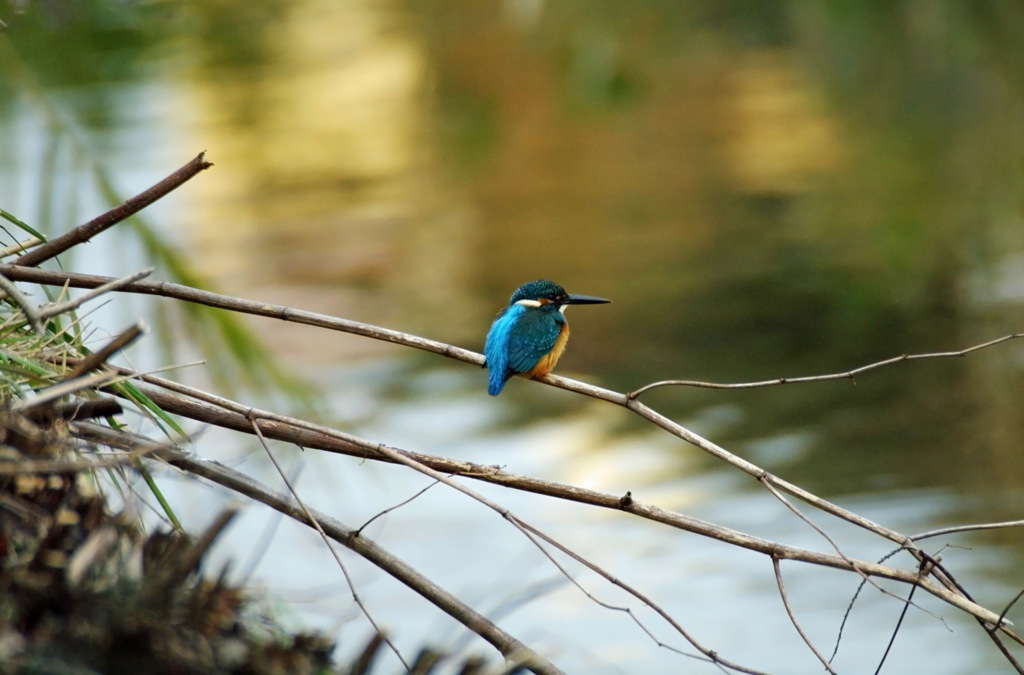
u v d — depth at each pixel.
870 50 34.31
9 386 4.29
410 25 43.91
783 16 36.19
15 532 3.41
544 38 36.69
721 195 26.59
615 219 25.33
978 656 10.47
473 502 13.73
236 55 37.12
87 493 3.95
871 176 26.61
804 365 17.45
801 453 14.70
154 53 31.91
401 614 10.65
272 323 20.17
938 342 18.09
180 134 30.83
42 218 7.25
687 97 34.31
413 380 17.77
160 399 4.84
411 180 29.09
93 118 29.78
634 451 15.08
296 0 41.38
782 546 4.39
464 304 20.61
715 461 14.68
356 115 34.22
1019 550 11.98
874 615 11.27
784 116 32.00
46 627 3.15
